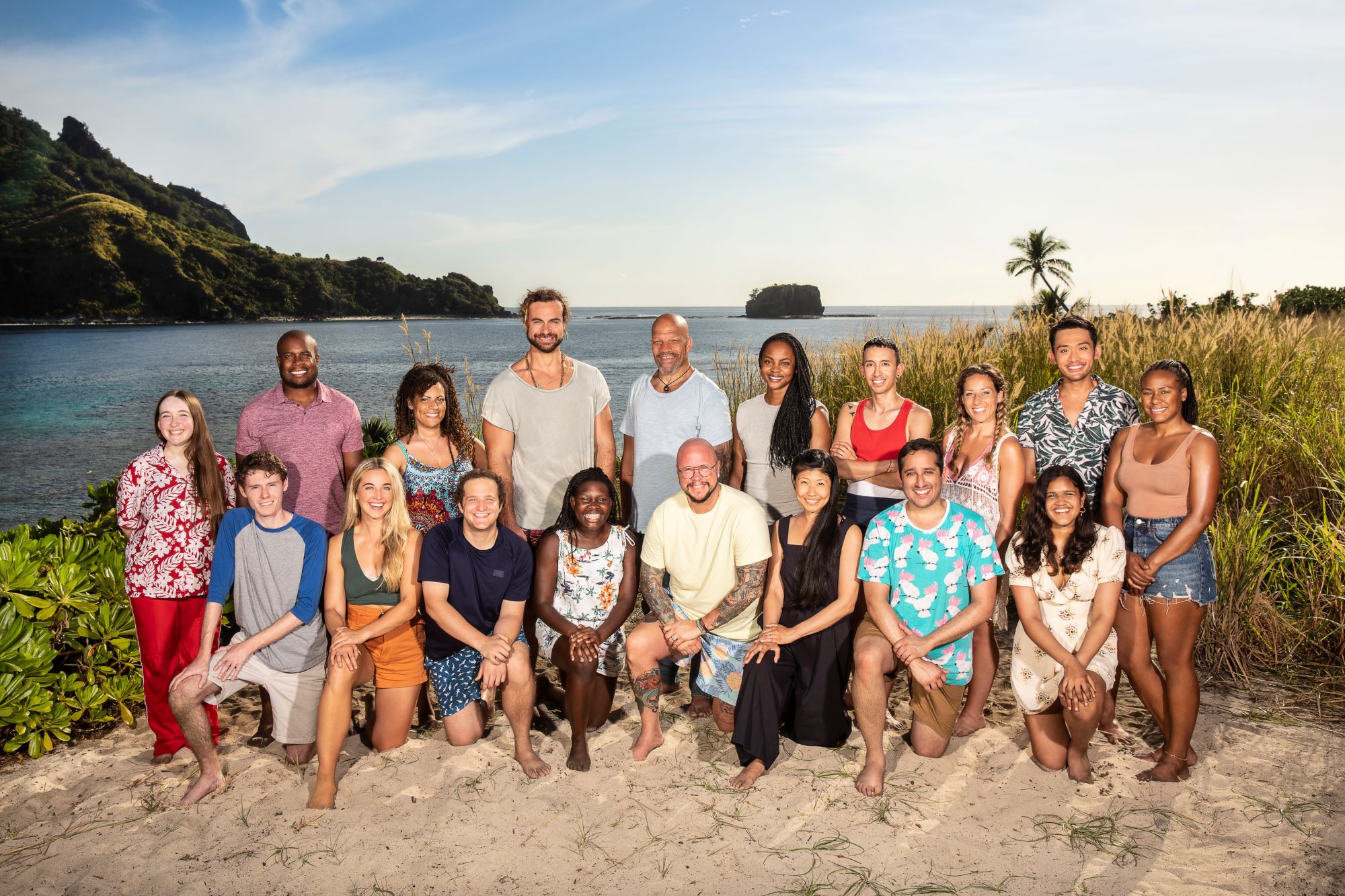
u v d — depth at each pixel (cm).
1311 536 484
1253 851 272
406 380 407
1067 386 375
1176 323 840
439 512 410
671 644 356
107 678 400
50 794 328
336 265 19488
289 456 399
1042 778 323
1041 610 325
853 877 267
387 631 350
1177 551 307
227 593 353
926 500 329
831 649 352
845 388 807
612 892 263
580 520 368
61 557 428
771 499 429
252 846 290
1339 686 394
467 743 368
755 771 329
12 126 19825
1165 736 326
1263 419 613
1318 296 1147
